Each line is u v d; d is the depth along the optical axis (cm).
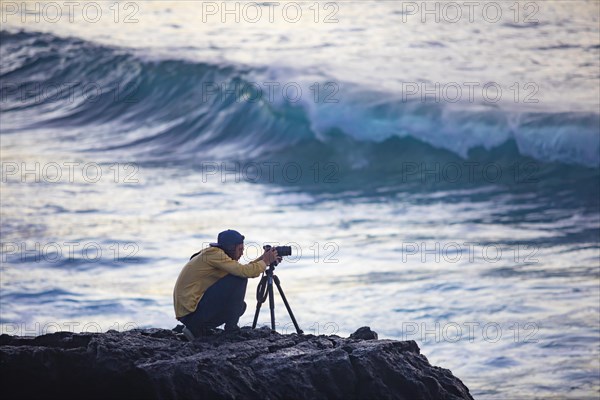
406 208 8306
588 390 4397
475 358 4809
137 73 12638
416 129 10438
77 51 13550
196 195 8500
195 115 11569
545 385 4472
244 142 11031
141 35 14238
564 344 4922
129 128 11669
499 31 13688
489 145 10162
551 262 6425
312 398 2416
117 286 5809
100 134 11462
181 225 7388
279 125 10950
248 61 12375
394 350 2609
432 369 2617
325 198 8669
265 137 10962
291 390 2414
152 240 6881
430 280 6003
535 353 4838
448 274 6128
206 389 2331
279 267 6359
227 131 11244
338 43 13275
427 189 9181
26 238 6862
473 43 13188
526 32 13625
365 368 2484
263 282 2823
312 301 5622
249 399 2366
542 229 7500
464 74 11856
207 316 2667
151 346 2484
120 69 12850
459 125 10312
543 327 5162
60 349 2389
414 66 12169
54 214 7562
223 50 13088
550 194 8950
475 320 5306
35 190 8369
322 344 2630
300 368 2452
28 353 2348
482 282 5947
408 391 2508
